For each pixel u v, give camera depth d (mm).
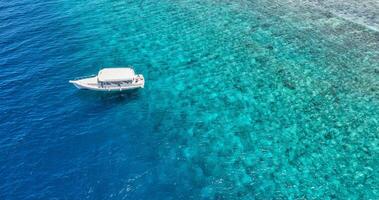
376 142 30562
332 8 50344
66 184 27984
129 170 29125
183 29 48469
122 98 36844
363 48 41812
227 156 30125
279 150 30375
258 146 30859
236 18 50031
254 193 27047
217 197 26875
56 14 53281
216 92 37250
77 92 37562
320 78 37906
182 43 45594
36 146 31375
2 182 28172
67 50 44812
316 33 45125
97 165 29609
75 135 32562
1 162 29844
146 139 32125
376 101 34625
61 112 35062
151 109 35469
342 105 34406
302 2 52906
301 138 31344
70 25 50469
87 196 27016
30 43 45906
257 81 38250
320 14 49094
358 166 28594
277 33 45875
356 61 39875
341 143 30609
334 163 28938
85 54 44125
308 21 47781
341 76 37938
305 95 35906
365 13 48500
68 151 30922
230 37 45906
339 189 26922
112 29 49531
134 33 48406
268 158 29734
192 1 55906
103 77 36688
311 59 40750
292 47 43000
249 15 50562
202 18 50750
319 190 26938
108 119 34312
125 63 42406
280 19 48906
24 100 36531
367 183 27250
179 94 37281
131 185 27844
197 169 29094
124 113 35000
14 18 51625
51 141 31891
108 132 32906
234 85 38031
